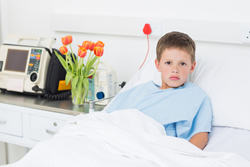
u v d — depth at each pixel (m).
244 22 1.64
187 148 1.12
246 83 1.36
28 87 1.91
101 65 2.08
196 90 1.38
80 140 1.16
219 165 1.01
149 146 1.10
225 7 1.69
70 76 1.71
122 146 1.12
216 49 1.75
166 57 1.37
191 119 1.30
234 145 1.23
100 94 1.78
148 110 1.39
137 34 1.92
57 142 1.14
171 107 1.36
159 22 1.84
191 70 1.44
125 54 2.00
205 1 1.74
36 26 2.26
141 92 1.50
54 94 1.89
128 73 2.02
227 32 1.67
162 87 1.48
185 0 1.79
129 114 1.29
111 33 1.99
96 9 2.05
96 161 1.04
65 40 1.68
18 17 2.32
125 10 1.96
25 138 1.84
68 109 1.70
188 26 1.77
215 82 1.42
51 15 2.16
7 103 1.86
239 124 1.30
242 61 1.43
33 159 1.12
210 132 1.34
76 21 2.09
